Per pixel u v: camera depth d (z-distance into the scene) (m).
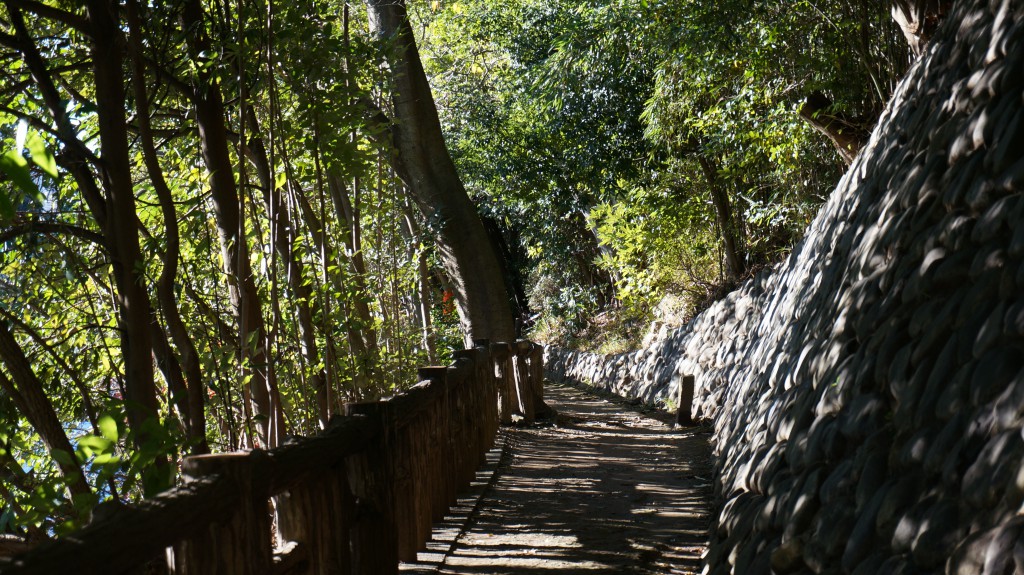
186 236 5.72
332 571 3.19
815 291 5.93
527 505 6.27
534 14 17.23
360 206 8.95
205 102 5.46
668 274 17.42
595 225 19.38
